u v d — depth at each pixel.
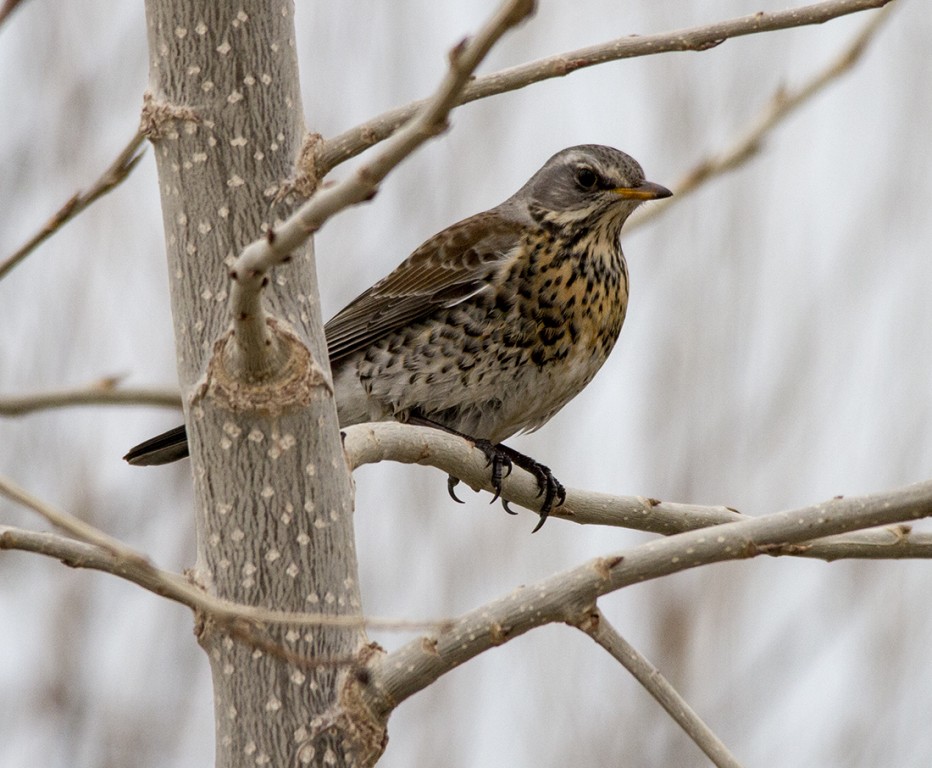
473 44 5.18
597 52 7.57
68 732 15.56
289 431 7.48
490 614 7.12
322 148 7.69
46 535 6.71
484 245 13.32
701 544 6.94
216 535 7.52
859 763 16.19
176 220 7.65
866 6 7.67
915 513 6.76
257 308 6.95
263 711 7.36
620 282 13.88
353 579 7.64
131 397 8.74
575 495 9.43
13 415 8.66
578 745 15.82
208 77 7.62
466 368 13.16
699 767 15.98
